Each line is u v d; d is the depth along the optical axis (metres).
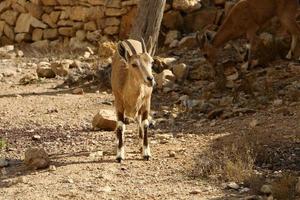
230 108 33.03
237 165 23.67
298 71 37.53
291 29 40.59
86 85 41.66
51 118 34.31
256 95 34.84
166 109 34.94
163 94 38.22
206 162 24.70
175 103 36.00
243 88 36.25
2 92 41.19
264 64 40.50
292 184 21.89
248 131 28.16
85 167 25.38
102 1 52.50
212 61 40.97
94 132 31.33
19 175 24.95
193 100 35.50
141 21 40.88
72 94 39.88
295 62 39.75
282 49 41.28
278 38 43.78
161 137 29.23
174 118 33.22
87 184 23.33
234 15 41.34
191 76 40.47
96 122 31.69
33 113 35.50
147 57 24.28
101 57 48.19
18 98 39.25
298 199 20.83
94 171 24.80
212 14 49.78
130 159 26.25
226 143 27.12
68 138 30.45
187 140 28.47
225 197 21.39
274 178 22.89
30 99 38.88
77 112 35.31
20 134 31.59
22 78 44.28
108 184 23.25
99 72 41.66
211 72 40.62
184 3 49.59
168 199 21.47
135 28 41.09
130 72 24.55
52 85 42.75
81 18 53.69
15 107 36.97
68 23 54.59
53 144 29.53
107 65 42.72
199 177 23.64
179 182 23.20
